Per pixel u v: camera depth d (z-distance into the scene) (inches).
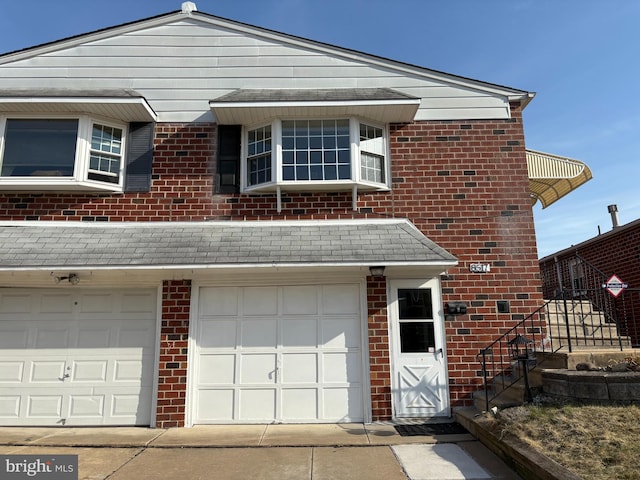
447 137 331.6
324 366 295.6
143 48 340.8
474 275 310.0
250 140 333.1
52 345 295.1
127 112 313.0
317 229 310.2
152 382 291.3
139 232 303.6
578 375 221.8
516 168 326.6
